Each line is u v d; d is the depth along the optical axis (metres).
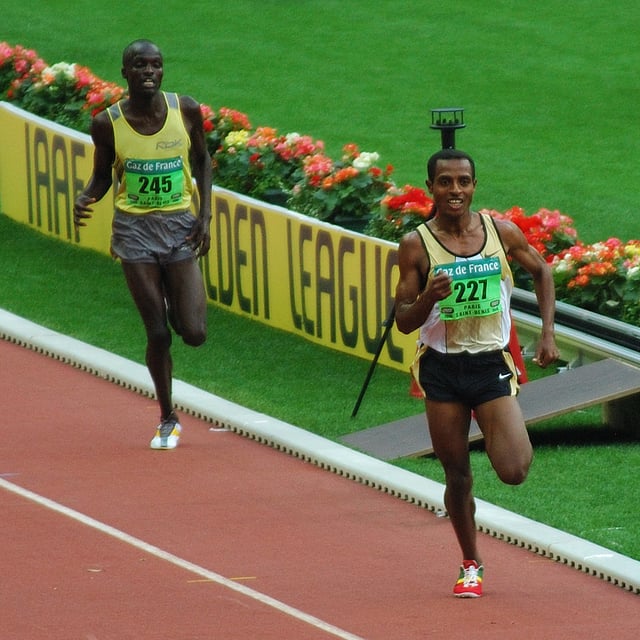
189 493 31.89
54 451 34.47
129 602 25.69
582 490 32.50
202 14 85.38
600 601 26.38
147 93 33.47
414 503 31.61
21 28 82.12
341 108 70.25
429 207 43.34
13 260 51.25
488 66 76.44
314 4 87.38
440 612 25.50
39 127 53.59
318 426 36.59
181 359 42.12
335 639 24.17
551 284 25.75
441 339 25.25
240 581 26.89
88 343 42.91
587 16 84.38
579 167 62.62
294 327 44.56
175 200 34.19
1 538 28.86
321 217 45.75
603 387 35.22
